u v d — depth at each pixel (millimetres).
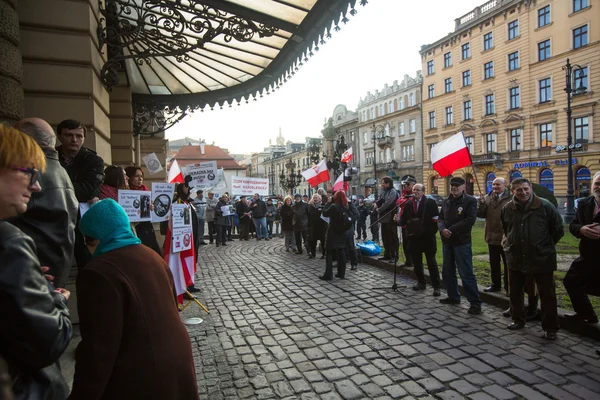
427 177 47156
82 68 4320
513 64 36031
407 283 6902
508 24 36156
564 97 31656
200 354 3926
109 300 1495
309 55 5574
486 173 39312
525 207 4184
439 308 5375
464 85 41469
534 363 3555
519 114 35500
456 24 42062
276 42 6023
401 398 3010
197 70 8133
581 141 30719
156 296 1641
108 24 5191
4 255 1131
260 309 5508
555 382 3191
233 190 12586
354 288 6621
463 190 5262
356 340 4246
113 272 1554
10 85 3361
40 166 1373
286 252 11562
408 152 50688
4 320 1104
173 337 1646
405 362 3650
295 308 5527
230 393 3135
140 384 1506
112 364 1458
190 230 5371
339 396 3062
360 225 14492
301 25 5137
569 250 9750
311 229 10148
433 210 6113
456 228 5098
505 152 37062
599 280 3986
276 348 4055
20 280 1122
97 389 1403
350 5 4234
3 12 3312
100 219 1706
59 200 2070
